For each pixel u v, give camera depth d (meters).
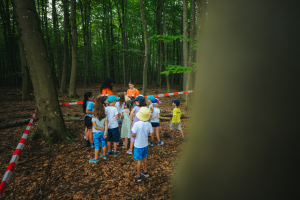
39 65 4.15
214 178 0.61
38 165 3.39
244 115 0.52
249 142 0.51
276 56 0.46
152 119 4.32
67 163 3.49
